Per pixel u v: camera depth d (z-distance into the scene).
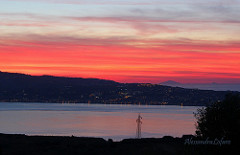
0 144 39.03
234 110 30.28
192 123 188.75
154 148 35.12
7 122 188.25
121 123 186.88
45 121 199.38
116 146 39.09
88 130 138.38
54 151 35.84
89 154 34.31
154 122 195.88
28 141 43.41
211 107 31.56
